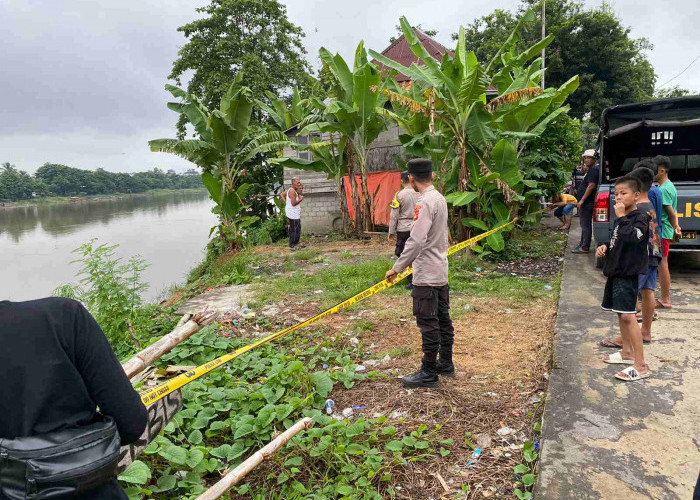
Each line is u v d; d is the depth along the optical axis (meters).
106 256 6.16
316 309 6.86
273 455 3.06
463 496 2.92
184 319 2.94
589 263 8.58
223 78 27.80
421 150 10.43
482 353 5.01
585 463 3.05
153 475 3.04
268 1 30.14
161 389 2.42
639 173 4.61
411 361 4.87
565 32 28.91
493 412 3.83
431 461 3.26
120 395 1.52
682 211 7.21
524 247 10.50
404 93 10.99
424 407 3.92
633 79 30.27
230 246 13.26
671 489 2.78
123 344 5.46
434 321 4.16
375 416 3.84
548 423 3.52
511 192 9.22
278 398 3.88
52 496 1.34
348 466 3.12
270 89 30.19
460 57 9.86
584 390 3.96
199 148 12.76
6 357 1.40
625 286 4.11
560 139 12.33
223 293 8.34
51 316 1.47
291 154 16.34
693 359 4.44
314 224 16.25
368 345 5.39
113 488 1.53
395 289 7.66
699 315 5.60
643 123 8.20
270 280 9.14
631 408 3.66
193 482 2.93
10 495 1.34
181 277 14.55
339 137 15.90
